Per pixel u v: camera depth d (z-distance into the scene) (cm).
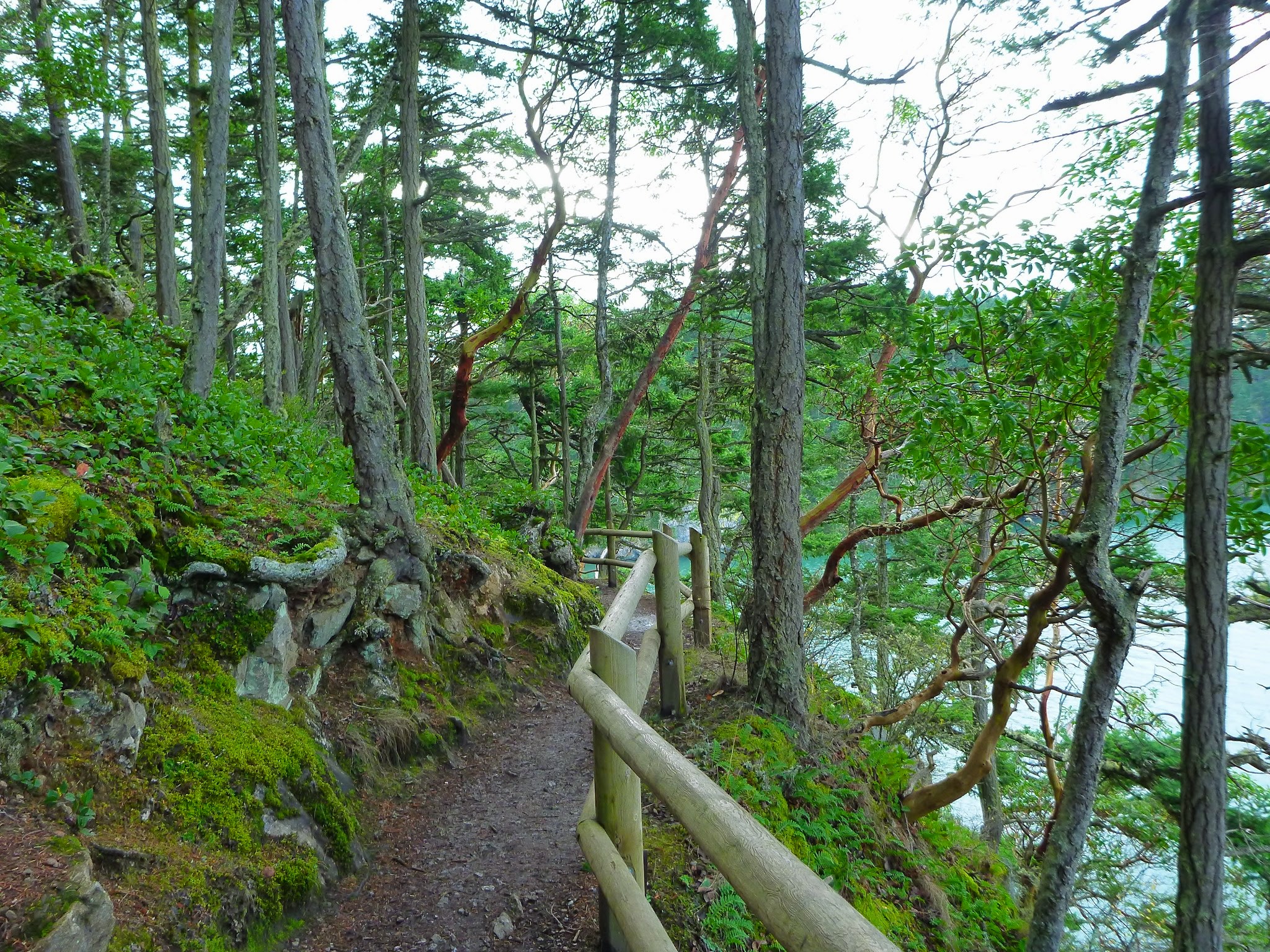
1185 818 522
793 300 575
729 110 1438
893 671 1227
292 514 530
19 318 588
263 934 316
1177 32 478
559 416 2698
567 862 402
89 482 406
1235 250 496
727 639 866
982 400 611
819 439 1920
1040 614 666
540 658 780
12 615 298
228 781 354
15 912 214
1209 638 510
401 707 540
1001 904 674
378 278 2216
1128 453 653
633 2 1212
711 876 366
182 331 987
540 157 1259
